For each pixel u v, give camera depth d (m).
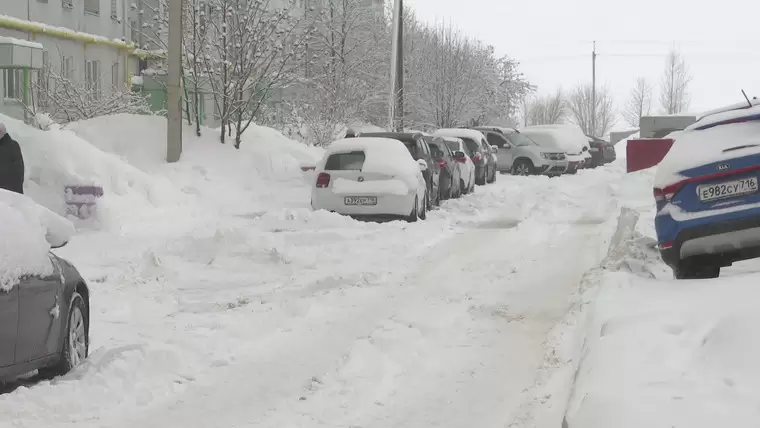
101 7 112.31
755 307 19.09
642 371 15.91
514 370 22.12
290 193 70.69
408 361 22.98
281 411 19.19
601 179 106.12
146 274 36.38
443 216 60.84
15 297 19.81
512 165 124.44
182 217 57.34
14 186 35.16
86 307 24.22
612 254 34.66
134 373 21.75
